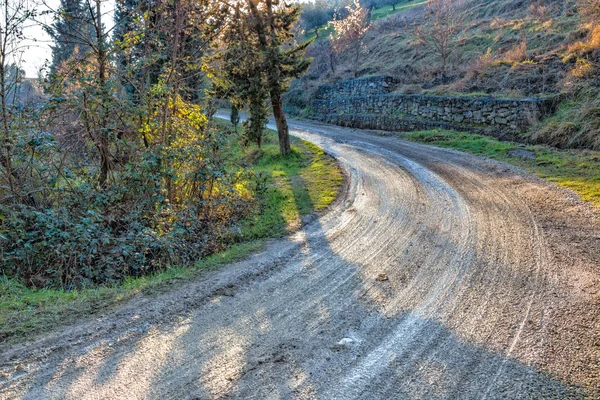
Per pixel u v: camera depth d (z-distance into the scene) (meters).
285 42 16.77
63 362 3.54
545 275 5.14
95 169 7.81
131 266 6.47
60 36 7.54
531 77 17.72
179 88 8.63
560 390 3.08
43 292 5.31
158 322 4.30
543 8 24.83
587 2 18.31
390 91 26.45
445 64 25.75
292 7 15.62
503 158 13.17
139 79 8.68
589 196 8.51
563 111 14.59
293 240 7.19
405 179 11.58
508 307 4.39
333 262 6.01
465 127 18.30
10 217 6.11
